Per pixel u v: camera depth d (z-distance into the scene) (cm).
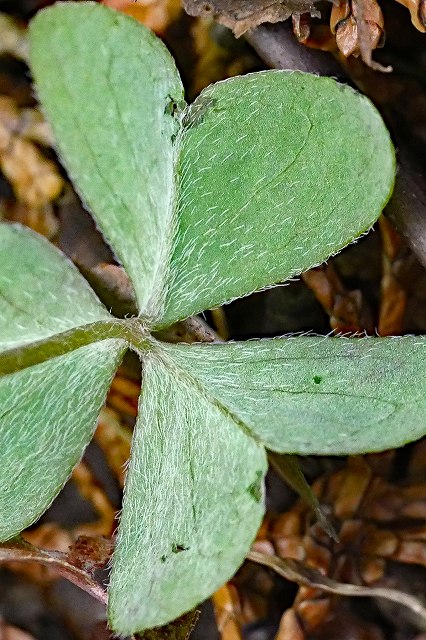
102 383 14
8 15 18
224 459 14
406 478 17
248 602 17
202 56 18
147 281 15
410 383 14
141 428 14
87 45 14
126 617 14
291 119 14
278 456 16
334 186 14
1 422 14
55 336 14
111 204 14
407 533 17
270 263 14
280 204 14
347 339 14
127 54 14
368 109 14
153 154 14
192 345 15
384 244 17
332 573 17
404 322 18
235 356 14
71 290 14
